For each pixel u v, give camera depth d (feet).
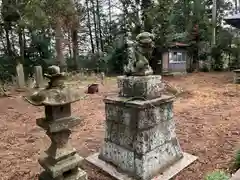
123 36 48.42
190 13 57.06
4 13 38.81
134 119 8.82
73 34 48.88
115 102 9.40
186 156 10.69
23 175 9.69
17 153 11.85
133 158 9.02
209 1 62.08
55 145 7.04
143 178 8.69
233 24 32.86
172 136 10.11
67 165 6.97
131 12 53.57
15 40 49.93
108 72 48.49
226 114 17.74
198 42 51.62
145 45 9.23
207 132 13.97
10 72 41.09
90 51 66.85
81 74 39.68
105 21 67.36
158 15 42.83
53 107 6.49
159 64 46.85
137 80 9.05
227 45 50.72
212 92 26.35
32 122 17.30
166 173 9.30
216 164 10.03
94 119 17.51
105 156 10.37
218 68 51.03
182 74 45.55
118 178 9.11
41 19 35.37
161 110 9.45
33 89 6.98
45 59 45.62
